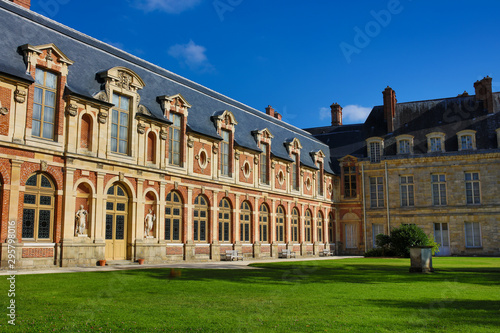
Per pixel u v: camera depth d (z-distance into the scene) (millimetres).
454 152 44750
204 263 26656
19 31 21641
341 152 50344
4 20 21312
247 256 34438
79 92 22266
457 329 8039
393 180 46719
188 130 29156
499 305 10570
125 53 30516
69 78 22641
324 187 46219
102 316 8906
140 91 27125
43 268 20172
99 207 23047
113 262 23422
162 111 27688
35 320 8438
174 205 28062
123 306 10016
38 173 20750
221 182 31766
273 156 38094
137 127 25609
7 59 19875
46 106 21328
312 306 10266
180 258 27938
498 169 43250
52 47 21406
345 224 48531
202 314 9219
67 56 23438
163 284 14047
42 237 20672
